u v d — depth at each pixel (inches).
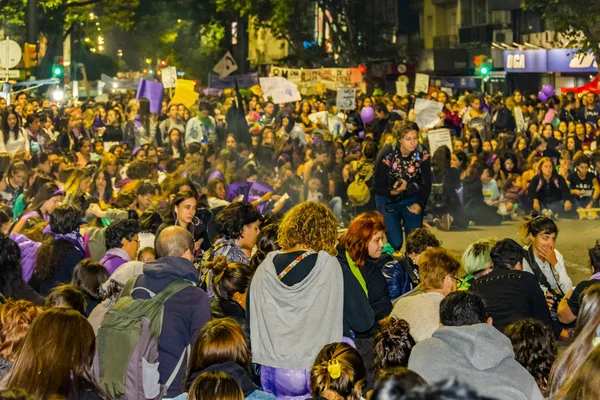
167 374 243.9
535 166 845.8
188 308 247.3
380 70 2456.9
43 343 195.3
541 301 303.7
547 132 979.9
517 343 234.2
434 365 197.6
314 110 1155.9
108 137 982.4
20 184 556.7
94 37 2878.9
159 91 985.5
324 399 201.5
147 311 243.4
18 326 227.8
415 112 883.4
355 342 287.0
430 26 2871.6
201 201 451.8
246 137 918.4
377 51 2645.2
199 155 628.7
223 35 2861.7
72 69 2281.0
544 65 1701.5
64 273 346.3
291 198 756.6
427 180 480.7
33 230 393.7
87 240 384.8
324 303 246.7
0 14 1457.9
